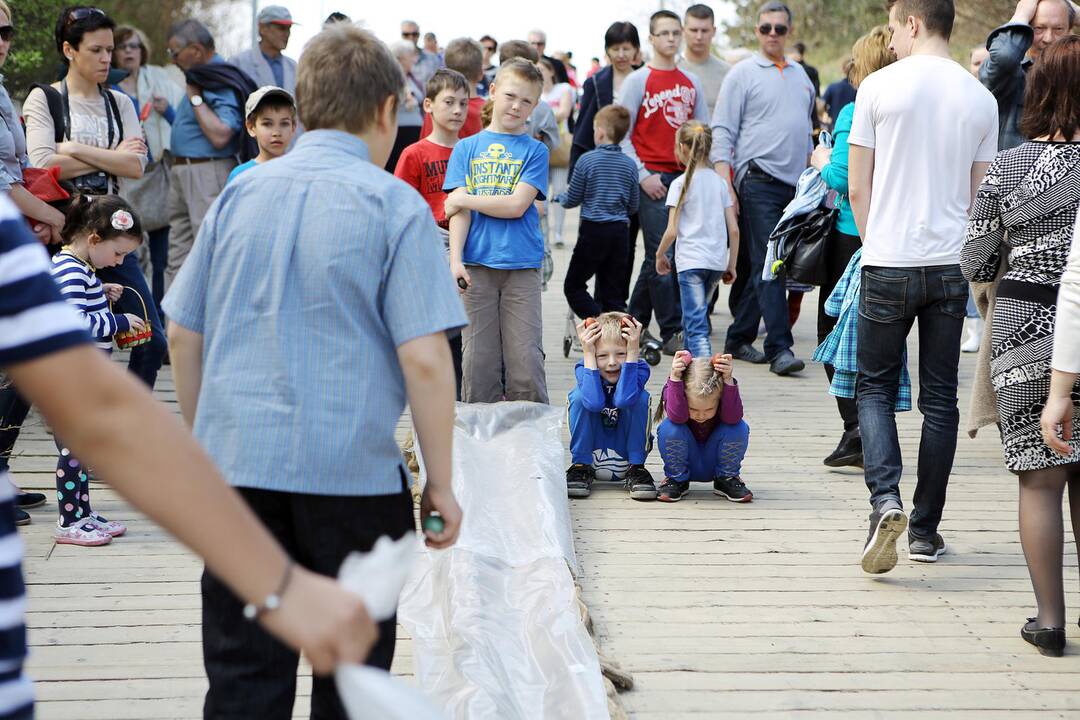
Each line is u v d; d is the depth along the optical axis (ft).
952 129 31.22
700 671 26.63
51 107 44.11
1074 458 26.76
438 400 16.75
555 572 29.96
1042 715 24.99
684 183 55.11
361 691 10.12
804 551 34.71
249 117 40.11
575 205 57.62
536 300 43.93
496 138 42.60
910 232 31.42
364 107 17.56
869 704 25.27
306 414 16.43
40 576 31.68
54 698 24.70
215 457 16.60
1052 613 27.91
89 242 34.63
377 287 16.69
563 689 23.99
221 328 16.92
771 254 47.09
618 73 65.16
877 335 32.19
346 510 16.69
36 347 9.58
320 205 16.80
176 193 54.90
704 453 39.19
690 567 33.19
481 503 34.65
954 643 28.50
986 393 34.55
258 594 9.96
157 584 31.35
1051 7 43.75
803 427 49.19
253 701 16.92
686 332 56.44
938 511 33.78
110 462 9.64
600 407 38.68
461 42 57.62
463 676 23.77
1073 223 26.32
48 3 103.09
